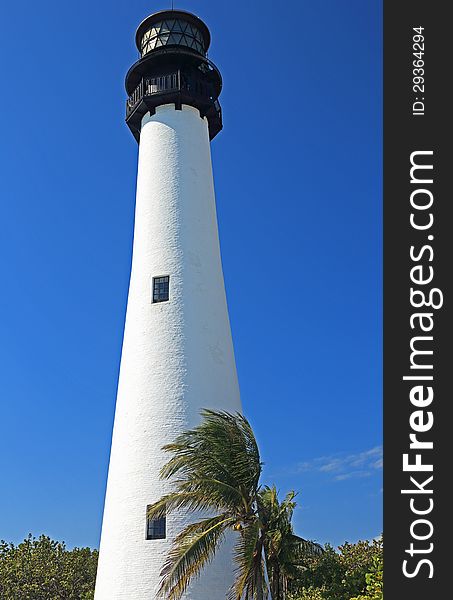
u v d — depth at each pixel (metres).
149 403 27.62
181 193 30.78
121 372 29.25
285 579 26.77
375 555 41.19
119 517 26.53
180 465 22.53
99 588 26.42
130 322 29.61
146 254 30.12
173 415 27.27
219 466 21.97
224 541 25.44
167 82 32.06
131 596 25.25
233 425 22.98
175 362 28.05
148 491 26.33
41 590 44.94
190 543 21.44
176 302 28.94
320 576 41.94
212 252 30.69
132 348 28.97
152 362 28.20
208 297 29.56
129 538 25.98
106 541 26.80
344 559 43.53
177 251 29.75
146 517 25.95
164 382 27.80
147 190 31.27
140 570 25.41
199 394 27.72
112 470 27.78
